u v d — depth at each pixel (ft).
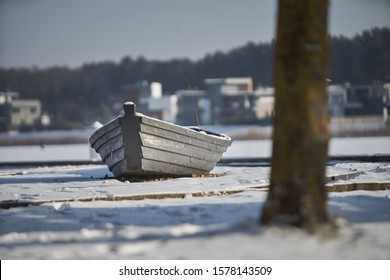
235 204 114.83
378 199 116.78
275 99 83.51
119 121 164.25
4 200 128.98
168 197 130.72
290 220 81.61
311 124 81.87
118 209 115.14
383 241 77.87
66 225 101.60
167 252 75.00
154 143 167.12
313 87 82.23
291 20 82.33
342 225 85.51
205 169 186.60
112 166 178.40
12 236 90.94
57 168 253.44
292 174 82.07
